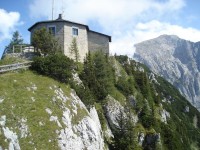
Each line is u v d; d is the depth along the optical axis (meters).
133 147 57.22
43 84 50.25
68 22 69.56
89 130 49.81
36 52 61.88
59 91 50.78
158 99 97.81
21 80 48.72
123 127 58.78
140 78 89.06
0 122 39.69
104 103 64.25
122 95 73.19
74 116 48.84
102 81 66.69
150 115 75.38
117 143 57.47
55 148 41.84
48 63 54.03
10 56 60.88
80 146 46.56
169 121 101.44
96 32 77.88
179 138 95.12
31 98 45.75
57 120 45.25
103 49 78.31
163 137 80.44
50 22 69.19
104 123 61.38
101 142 52.53
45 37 60.97
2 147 37.09
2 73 50.03
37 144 40.53
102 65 67.75
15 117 41.44
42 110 44.81
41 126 42.78
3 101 42.66
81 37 71.25
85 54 71.50
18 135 39.94
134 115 72.31
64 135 44.38
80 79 61.69
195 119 185.38
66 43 68.50
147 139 67.94
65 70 54.66
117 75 77.50
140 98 77.81
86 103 55.66
